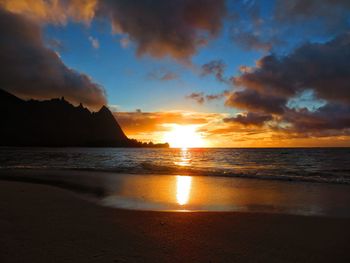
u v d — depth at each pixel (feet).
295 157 177.58
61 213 23.08
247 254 14.35
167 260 13.30
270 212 24.63
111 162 115.55
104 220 20.89
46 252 14.06
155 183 45.01
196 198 31.53
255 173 63.46
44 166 86.22
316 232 18.42
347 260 13.76
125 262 12.92
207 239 16.72
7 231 17.69
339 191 37.24
